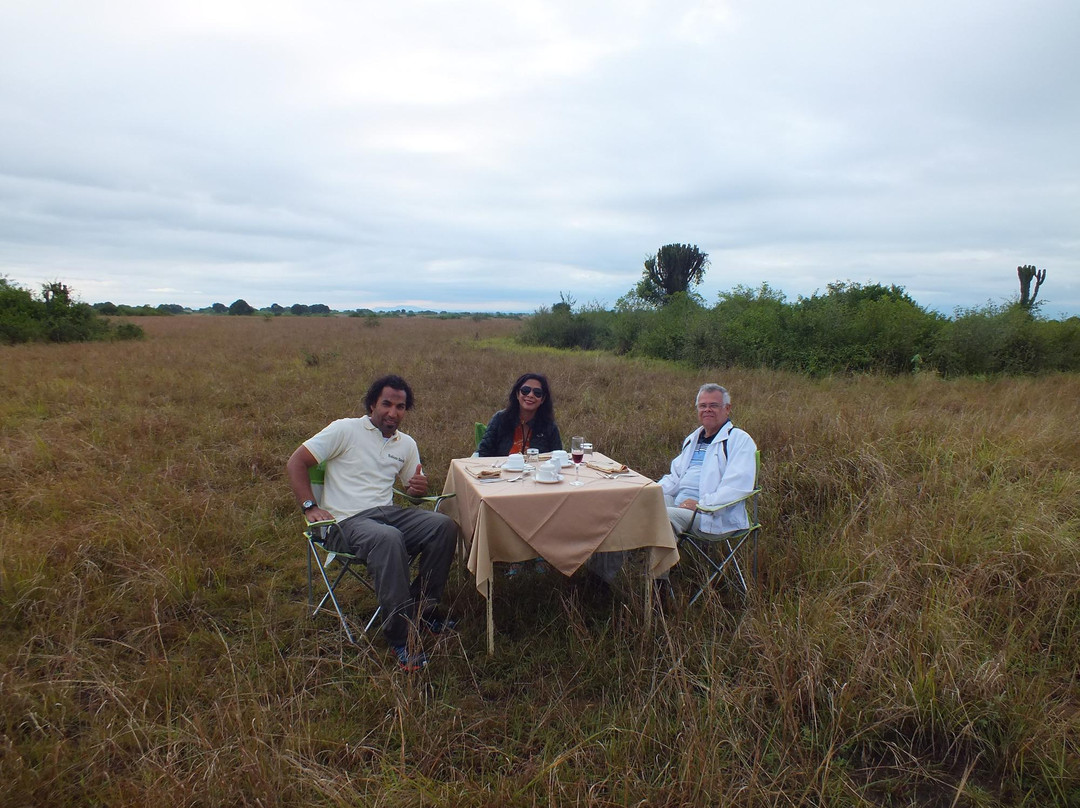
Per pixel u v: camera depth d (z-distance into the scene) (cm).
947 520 431
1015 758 259
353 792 240
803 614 339
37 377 1123
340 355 1589
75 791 242
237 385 1105
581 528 351
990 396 997
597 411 896
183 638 356
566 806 241
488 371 1326
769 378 1212
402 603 338
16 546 417
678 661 303
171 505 510
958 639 315
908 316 1452
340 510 377
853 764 271
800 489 539
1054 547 390
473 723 290
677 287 3512
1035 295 2028
